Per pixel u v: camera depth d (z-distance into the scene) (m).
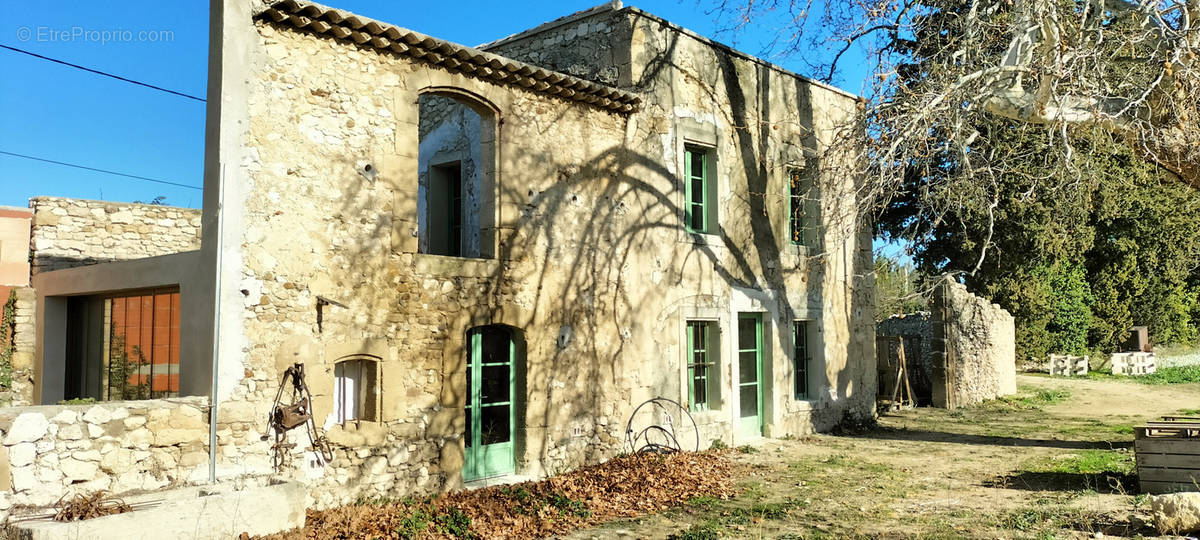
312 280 7.61
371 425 8.00
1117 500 7.62
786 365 13.26
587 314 10.15
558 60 11.77
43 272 11.20
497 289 9.16
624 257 10.64
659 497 8.52
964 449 11.77
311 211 7.63
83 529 5.43
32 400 10.92
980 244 21.02
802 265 13.77
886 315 23.95
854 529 7.04
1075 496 7.93
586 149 10.25
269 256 7.33
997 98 9.74
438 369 8.56
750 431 12.67
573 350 9.95
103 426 6.32
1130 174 21.20
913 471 10.02
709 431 11.70
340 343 7.79
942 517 7.39
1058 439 12.41
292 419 7.29
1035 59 9.42
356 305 7.92
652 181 11.09
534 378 9.49
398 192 8.31
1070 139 11.09
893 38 11.90
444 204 11.81
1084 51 9.09
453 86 8.82
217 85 7.19
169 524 5.86
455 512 7.76
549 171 9.78
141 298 9.48
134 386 9.47
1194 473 7.57
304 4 7.44
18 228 12.70
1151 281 26.50
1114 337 27.27
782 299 13.27
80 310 10.78
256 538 6.35
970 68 10.31
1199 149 9.10
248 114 7.27
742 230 12.60
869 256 15.77
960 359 17.89
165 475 6.63
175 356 8.75
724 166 12.29
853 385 14.84
